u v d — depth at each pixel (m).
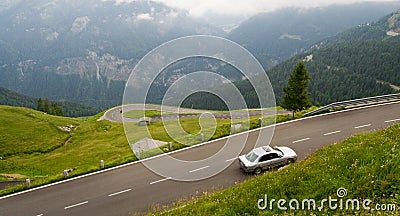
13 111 81.69
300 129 37.97
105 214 23.72
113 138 64.62
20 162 53.47
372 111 42.72
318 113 44.03
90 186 28.72
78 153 55.00
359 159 15.99
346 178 14.72
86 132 73.81
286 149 29.50
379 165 14.70
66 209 25.09
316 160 18.38
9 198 27.97
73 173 31.55
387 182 13.27
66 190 28.41
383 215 11.45
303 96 46.56
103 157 49.34
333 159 17.05
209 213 15.28
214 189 25.22
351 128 36.84
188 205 18.06
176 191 25.80
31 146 63.22
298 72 46.09
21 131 69.12
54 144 65.06
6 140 63.69
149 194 25.92
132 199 25.48
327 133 35.94
